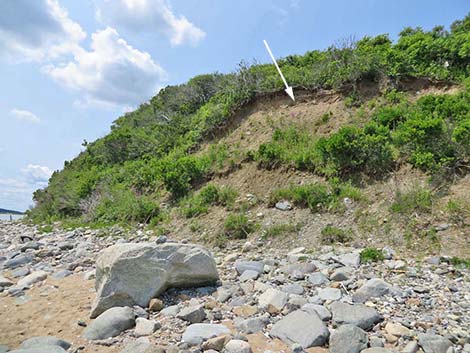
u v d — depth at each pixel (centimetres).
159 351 344
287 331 379
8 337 421
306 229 823
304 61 1598
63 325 446
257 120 1360
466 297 464
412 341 350
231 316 440
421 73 1118
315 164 995
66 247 927
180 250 535
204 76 1947
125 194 1403
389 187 833
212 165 1250
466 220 668
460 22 1522
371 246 701
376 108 1117
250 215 951
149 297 488
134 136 1905
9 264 764
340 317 399
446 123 847
